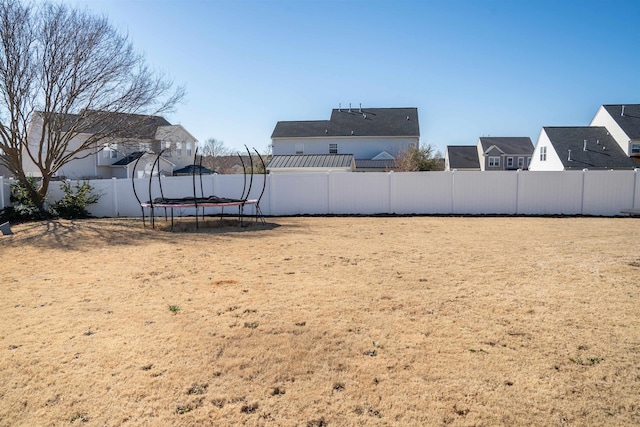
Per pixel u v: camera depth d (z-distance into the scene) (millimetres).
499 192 14258
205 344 3432
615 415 2412
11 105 12484
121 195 15062
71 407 2582
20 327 3859
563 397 2604
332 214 14758
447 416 2436
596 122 33438
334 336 3572
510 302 4406
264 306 4367
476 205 14375
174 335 3623
